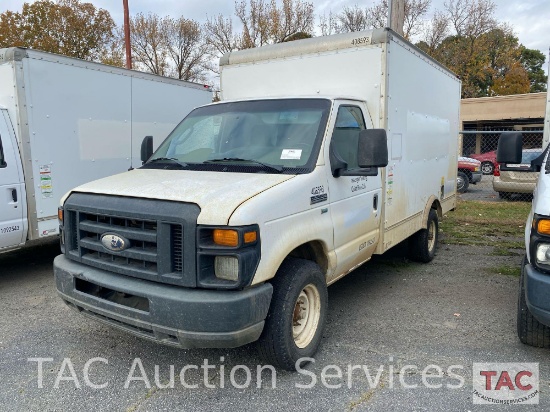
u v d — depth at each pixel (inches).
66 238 151.2
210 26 1621.6
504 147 180.7
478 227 382.0
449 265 271.4
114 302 137.2
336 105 172.7
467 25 1731.1
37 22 1270.9
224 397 136.6
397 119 208.1
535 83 2033.7
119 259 138.6
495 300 212.5
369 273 256.4
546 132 307.1
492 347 165.6
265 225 128.6
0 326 187.2
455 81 314.7
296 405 132.2
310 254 162.9
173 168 167.3
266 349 141.6
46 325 187.3
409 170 230.1
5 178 227.1
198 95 365.4
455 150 327.0
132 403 133.9
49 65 247.3
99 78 278.7
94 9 1346.0
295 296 142.3
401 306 206.2
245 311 123.4
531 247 141.3
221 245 122.0
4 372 150.5
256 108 181.8
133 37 1625.2
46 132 247.3
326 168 158.4
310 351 153.6
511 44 1796.3
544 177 159.8
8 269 271.4
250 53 221.9
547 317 135.4
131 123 304.2
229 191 132.3
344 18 1583.4
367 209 185.8
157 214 127.3
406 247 277.4
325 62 203.2
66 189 260.5
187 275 124.4
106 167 286.5
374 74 193.3
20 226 235.5
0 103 238.8
